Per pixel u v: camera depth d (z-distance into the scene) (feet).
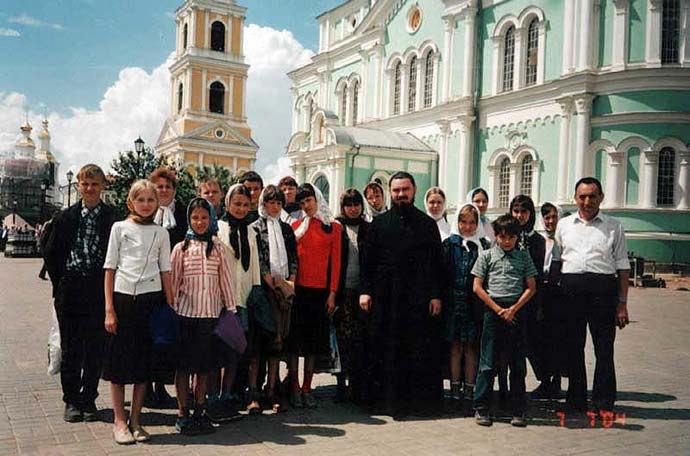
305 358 23.90
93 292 21.38
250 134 228.22
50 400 23.52
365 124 132.77
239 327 20.70
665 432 20.95
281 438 19.88
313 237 23.66
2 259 123.34
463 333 23.68
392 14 126.41
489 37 103.81
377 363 23.18
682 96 80.07
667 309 55.57
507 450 19.01
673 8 81.61
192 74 218.79
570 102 87.40
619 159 83.15
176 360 20.04
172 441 19.39
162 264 20.13
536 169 93.71
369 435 20.35
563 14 90.12
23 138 294.05
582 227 23.68
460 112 106.52
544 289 24.77
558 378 25.55
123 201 105.81
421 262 23.43
